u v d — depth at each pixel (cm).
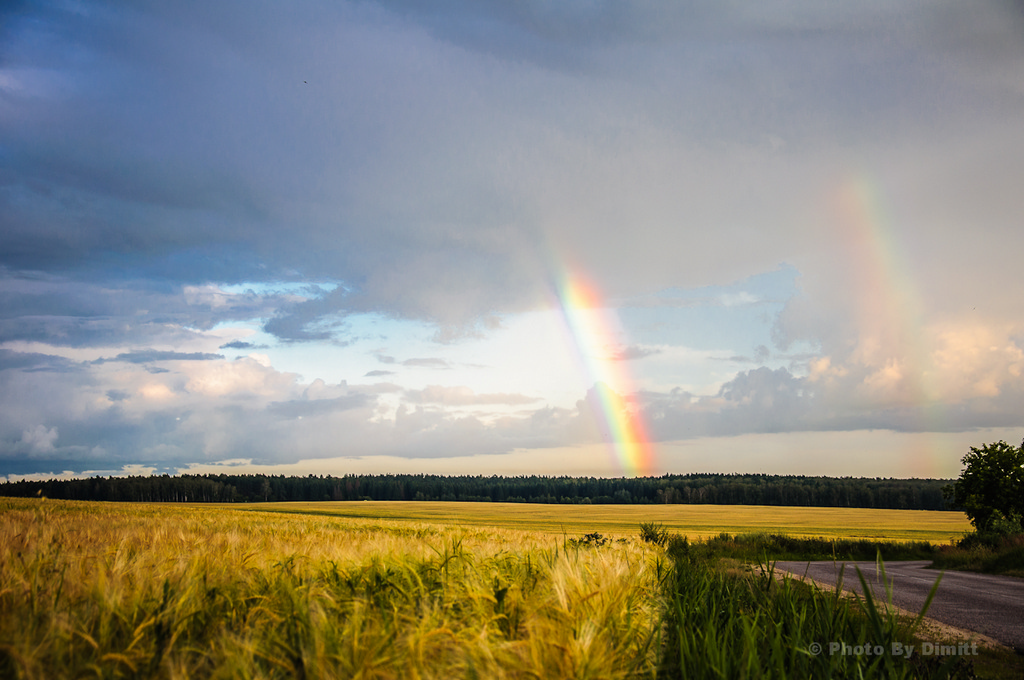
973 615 1189
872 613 428
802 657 441
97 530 1402
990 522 4041
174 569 511
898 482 17038
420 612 427
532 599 452
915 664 515
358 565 587
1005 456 4031
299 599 412
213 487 14962
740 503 17338
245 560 591
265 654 338
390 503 14825
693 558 1161
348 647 334
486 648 331
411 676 315
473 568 579
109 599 399
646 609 488
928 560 3697
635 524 8425
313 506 12306
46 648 330
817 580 1727
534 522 8612
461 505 14350
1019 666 751
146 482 14038
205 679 339
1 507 3594
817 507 15988
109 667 334
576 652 335
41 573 505
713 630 440
